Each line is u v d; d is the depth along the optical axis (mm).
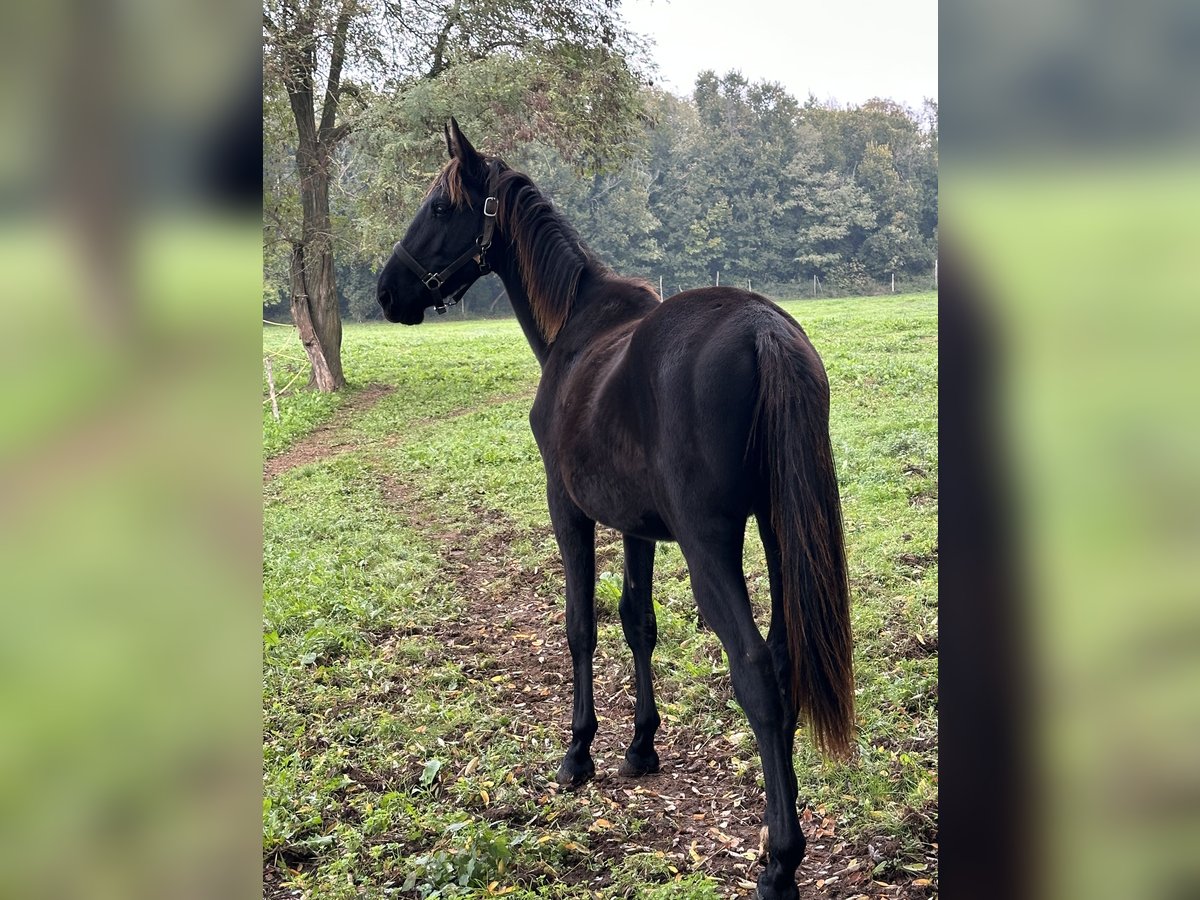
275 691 5148
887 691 4207
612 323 3818
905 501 7418
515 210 4129
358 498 10719
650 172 61844
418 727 4562
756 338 2859
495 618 6336
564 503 3914
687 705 4516
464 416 16469
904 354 17062
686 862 3270
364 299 49781
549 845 3377
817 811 3463
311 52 19312
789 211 58781
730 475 2861
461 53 19781
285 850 3520
